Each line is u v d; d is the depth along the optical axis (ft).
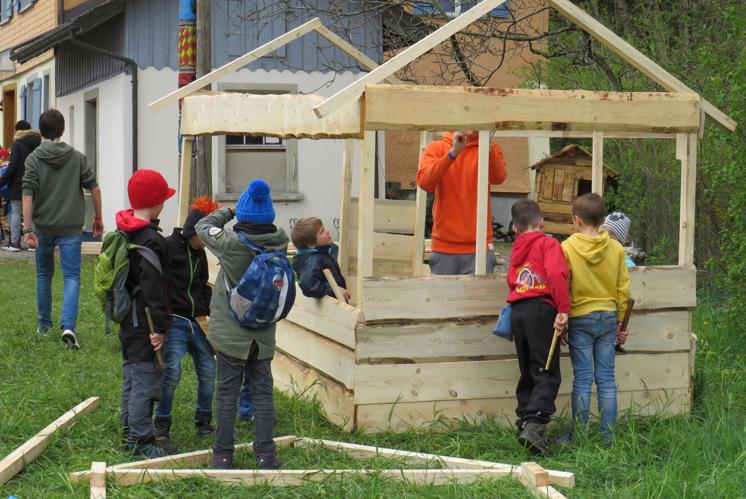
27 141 46.75
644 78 38.70
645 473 17.44
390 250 29.27
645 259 37.99
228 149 56.59
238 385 18.03
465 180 23.24
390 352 20.36
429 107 20.27
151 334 18.33
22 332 29.55
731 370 25.36
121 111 56.29
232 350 17.79
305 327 22.72
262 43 56.34
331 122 20.98
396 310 20.33
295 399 22.40
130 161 55.88
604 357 20.17
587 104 21.18
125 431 19.20
